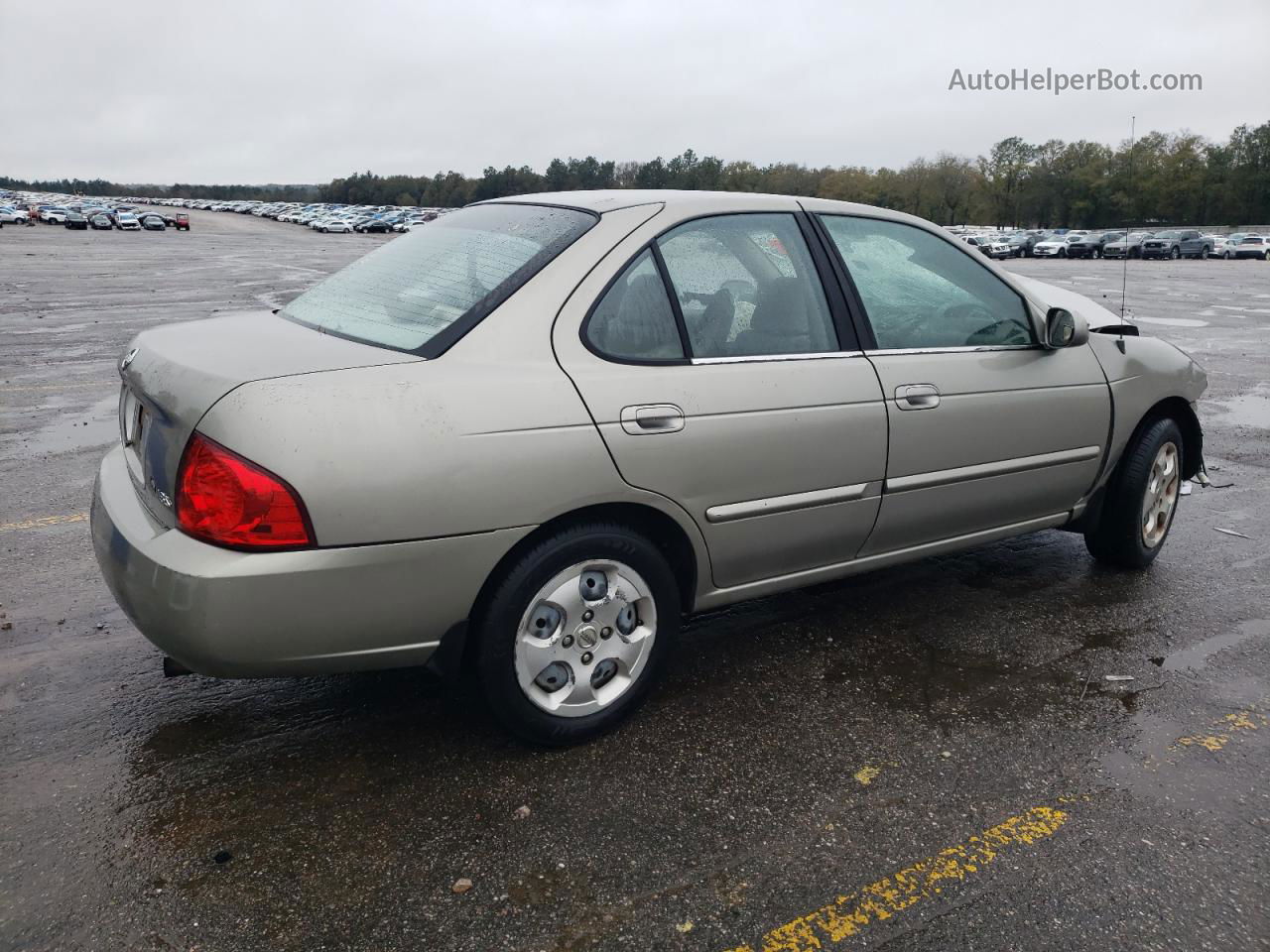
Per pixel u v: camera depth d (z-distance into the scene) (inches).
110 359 421.4
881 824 101.2
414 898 88.8
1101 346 161.9
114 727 117.4
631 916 87.1
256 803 102.7
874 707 126.1
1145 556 175.8
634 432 107.9
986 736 119.3
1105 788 108.7
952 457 138.6
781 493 121.7
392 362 99.9
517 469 100.2
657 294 114.7
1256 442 286.0
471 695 114.6
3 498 211.0
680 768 111.0
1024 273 1312.7
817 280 129.5
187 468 93.2
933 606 160.4
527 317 106.0
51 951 81.8
